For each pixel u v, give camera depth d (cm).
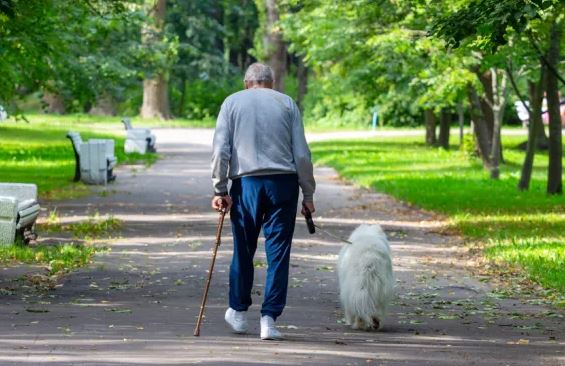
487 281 1376
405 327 1009
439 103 3844
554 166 2838
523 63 2744
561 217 2231
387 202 2589
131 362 768
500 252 1628
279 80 6538
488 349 887
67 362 763
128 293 1211
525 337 966
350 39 3447
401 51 3059
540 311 1143
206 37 8175
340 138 6031
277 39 6481
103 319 1002
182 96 8344
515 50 2652
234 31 8925
